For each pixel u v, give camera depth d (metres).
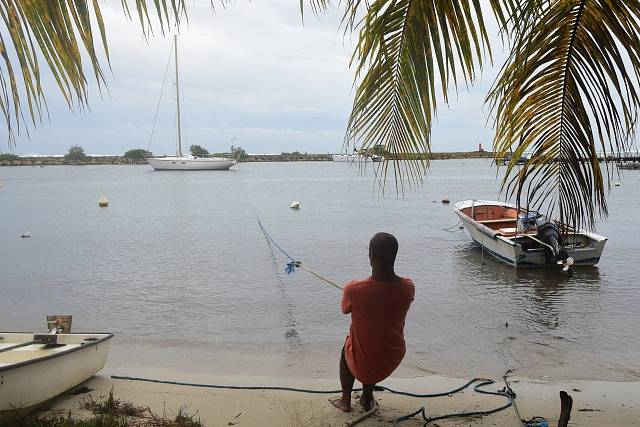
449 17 3.20
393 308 4.26
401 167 3.65
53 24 1.86
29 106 1.85
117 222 27.80
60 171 125.50
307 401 5.72
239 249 18.73
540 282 13.33
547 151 3.72
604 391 6.48
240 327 9.65
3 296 12.16
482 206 20.08
